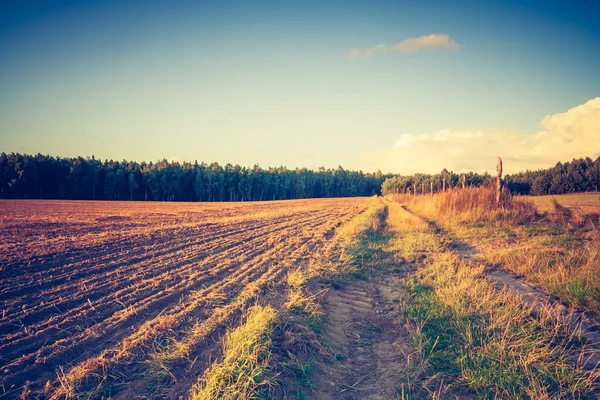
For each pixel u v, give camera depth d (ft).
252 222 92.79
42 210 128.16
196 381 18.28
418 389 19.04
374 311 31.09
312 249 54.13
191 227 76.28
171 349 21.06
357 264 46.03
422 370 20.52
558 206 78.54
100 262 40.96
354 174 531.91
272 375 18.95
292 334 23.34
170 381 18.31
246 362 19.07
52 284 32.19
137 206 174.29
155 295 30.17
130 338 22.29
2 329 22.79
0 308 26.17
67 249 46.26
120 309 27.04
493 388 18.08
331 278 38.91
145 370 19.22
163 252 48.47
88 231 67.26
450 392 18.57
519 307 27.45
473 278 36.14
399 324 27.76
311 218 106.42
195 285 33.76
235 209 155.94
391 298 34.01
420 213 110.42
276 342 22.43
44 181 287.07
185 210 144.36
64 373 18.58
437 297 31.07
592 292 28.66
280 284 34.65
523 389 17.74
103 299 28.91
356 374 21.33
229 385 17.19
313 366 21.20
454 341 23.40
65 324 23.91
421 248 54.13
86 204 184.65
